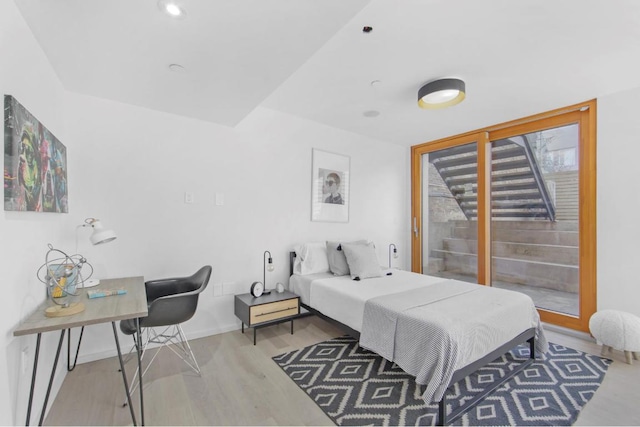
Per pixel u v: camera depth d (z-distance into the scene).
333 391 2.00
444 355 1.68
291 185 3.48
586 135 3.01
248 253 3.15
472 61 2.22
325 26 1.51
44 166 1.68
